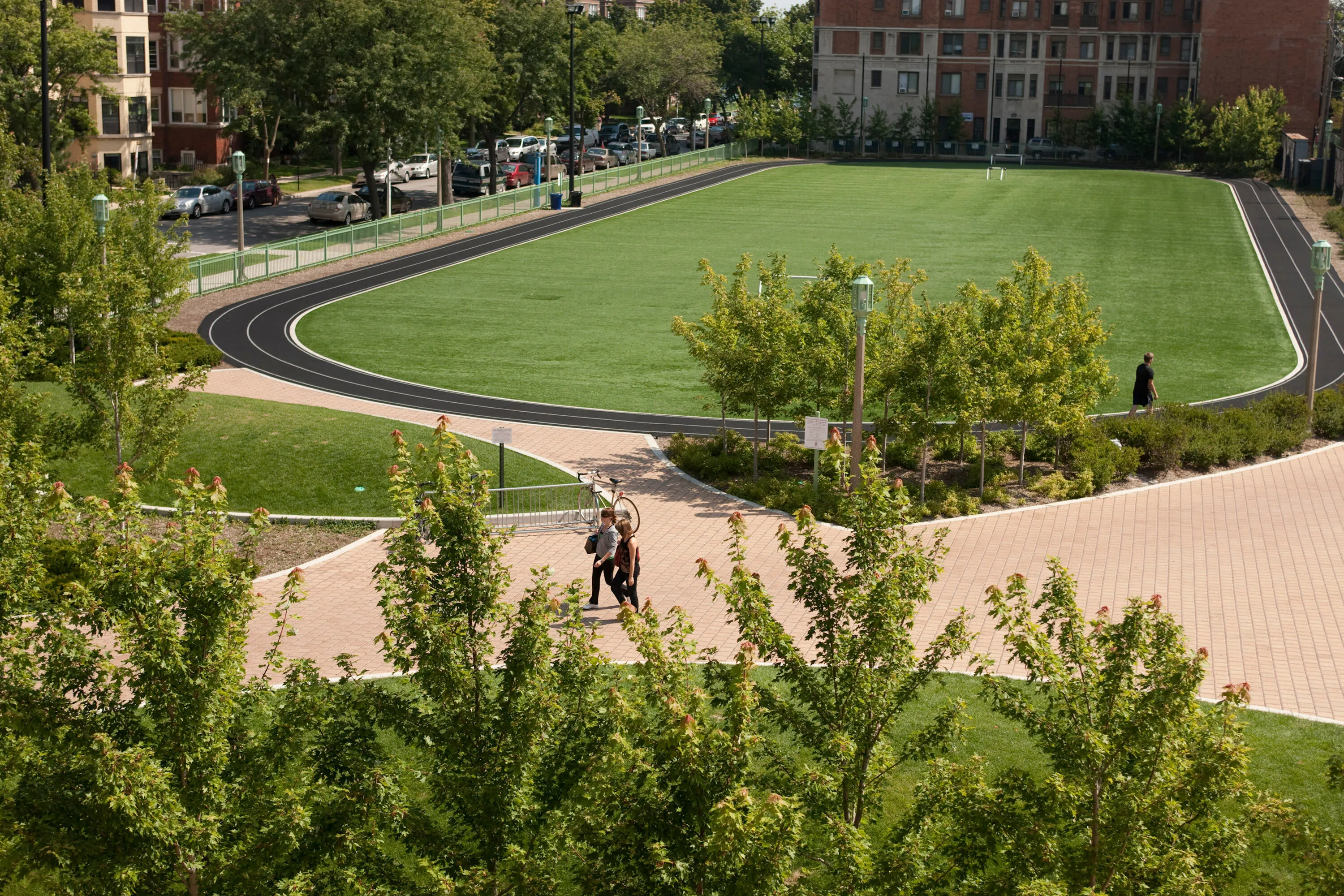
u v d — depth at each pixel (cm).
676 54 11575
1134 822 968
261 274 5428
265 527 1092
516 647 1022
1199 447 3025
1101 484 2872
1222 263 5875
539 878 979
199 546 1027
